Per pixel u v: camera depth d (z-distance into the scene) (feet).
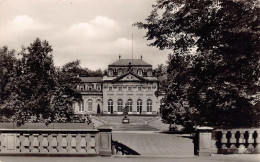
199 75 50.60
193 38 53.16
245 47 45.44
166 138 116.88
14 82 132.26
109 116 292.81
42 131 39.19
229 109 47.83
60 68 139.03
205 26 49.08
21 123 113.70
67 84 138.51
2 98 131.95
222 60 46.50
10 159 37.14
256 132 39.75
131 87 320.70
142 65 323.98
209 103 49.88
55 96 129.29
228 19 46.34
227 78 47.52
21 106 122.21
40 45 134.21
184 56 53.83
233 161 36.47
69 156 38.83
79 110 326.24
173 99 136.05
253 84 46.19
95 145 39.29
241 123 48.32
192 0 49.37
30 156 38.70
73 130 39.32
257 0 42.98
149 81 318.45
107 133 39.42
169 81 137.28
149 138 117.80
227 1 44.83
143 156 39.06
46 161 36.37
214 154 39.63
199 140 39.45
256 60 45.27
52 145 39.22
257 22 43.65
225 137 39.91
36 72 136.36
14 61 137.90
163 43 54.95
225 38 47.32
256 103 46.91
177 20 51.80
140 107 319.27
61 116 121.80
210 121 50.42
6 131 39.14
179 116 134.00
